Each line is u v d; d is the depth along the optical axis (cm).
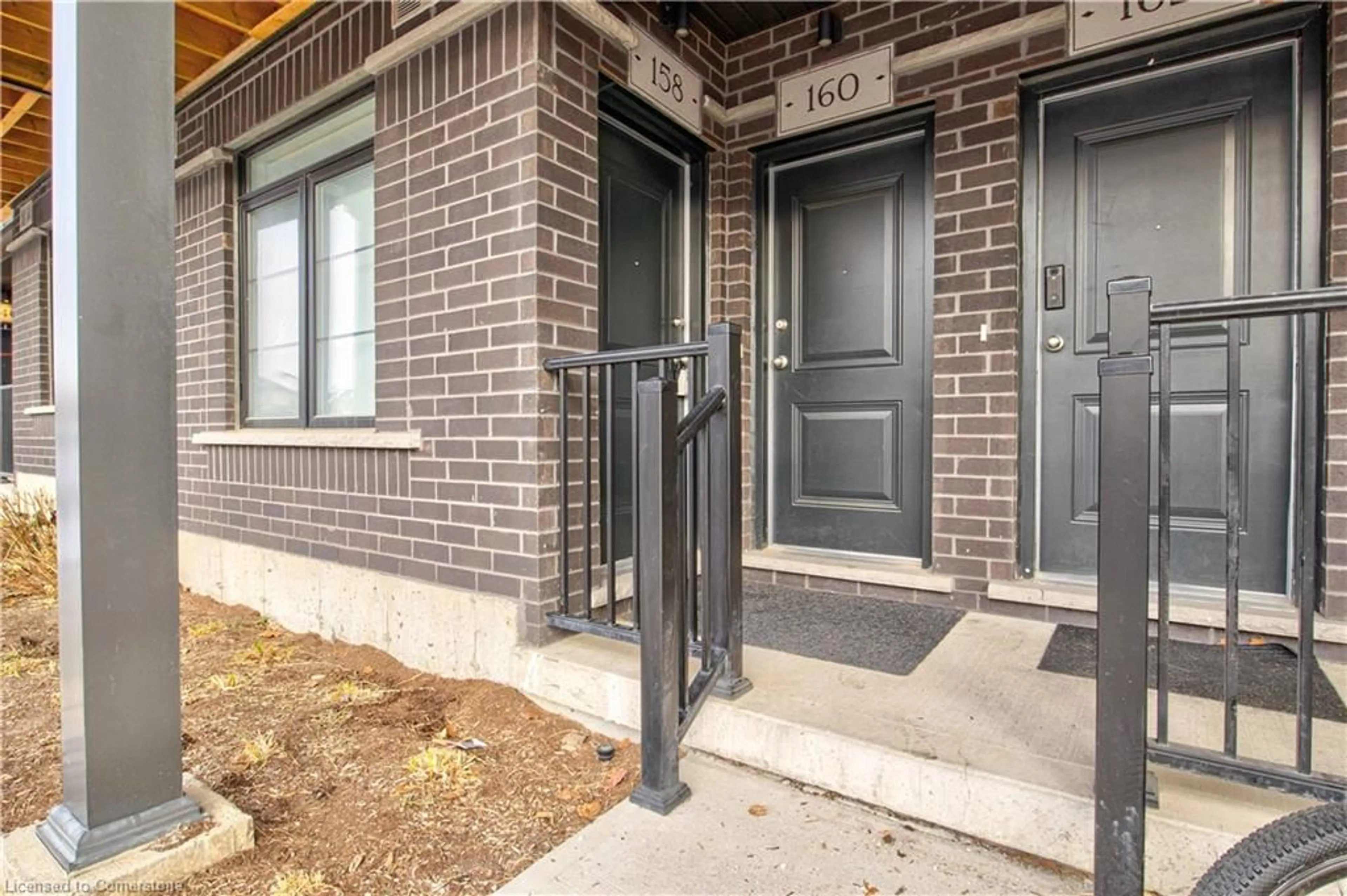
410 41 273
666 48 297
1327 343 216
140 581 150
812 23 310
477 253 258
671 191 328
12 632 342
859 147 310
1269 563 234
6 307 827
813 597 291
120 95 147
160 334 153
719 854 155
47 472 618
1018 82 265
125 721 147
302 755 210
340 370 332
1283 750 155
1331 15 216
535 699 239
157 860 145
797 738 178
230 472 378
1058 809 147
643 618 173
